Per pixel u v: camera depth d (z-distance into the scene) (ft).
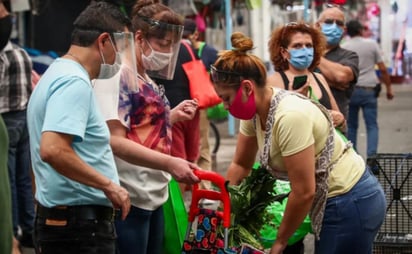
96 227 18.12
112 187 17.63
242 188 20.44
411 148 56.85
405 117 74.84
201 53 39.14
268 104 19.48
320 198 20.06
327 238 20.29
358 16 93.81
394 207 26.37
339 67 30.99
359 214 20.08
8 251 14.84
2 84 30.66
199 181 20.01
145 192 20.98
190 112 22.54
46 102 17.63
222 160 53.06
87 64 18.21
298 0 77.66
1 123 14.82
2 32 29.37
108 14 18.22
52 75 17.83
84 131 17.54
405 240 25.90
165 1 53.01
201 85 32.68
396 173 26.17
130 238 21.12
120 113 20.20
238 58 19.26
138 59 21.43
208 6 65.41
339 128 26.21
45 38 48.70
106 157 18.31
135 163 20.22
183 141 31.37
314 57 26.21
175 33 21.35
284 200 22.00
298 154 18.98
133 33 20.38
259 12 76.64
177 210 23.17
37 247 18.53
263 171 20.31
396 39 94.63
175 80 33.14
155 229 22.38
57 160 17.15
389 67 94.84
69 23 48.57
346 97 31.81
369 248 20.76
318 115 19.52
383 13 93.45
